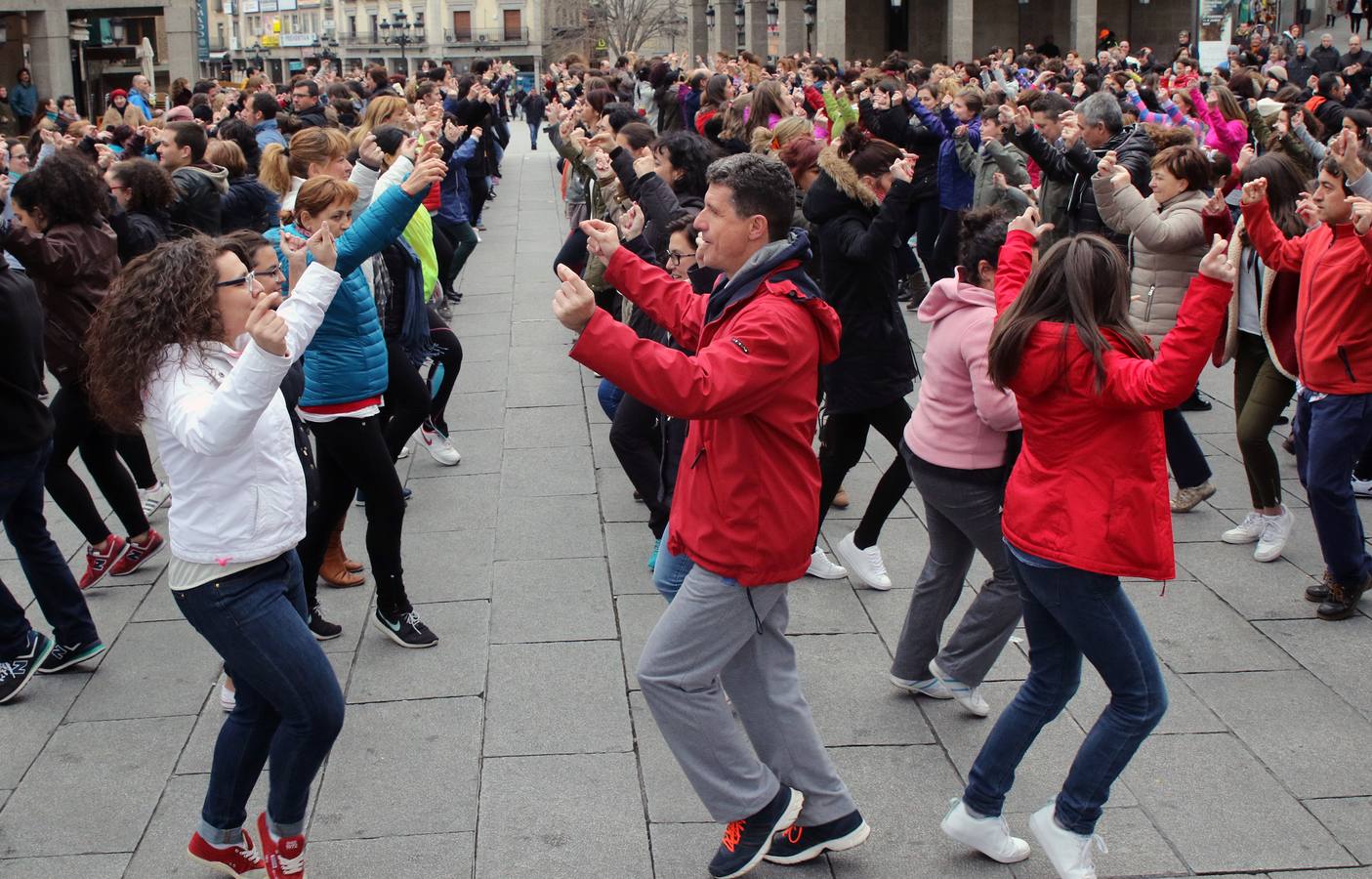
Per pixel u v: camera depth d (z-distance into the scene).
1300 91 11.12
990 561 4.43
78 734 4.65
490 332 10.75
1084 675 4.96
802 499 3.52
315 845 3.97
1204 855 3.89
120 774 4.40
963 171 10.74
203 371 3.42
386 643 5.30
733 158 3.49
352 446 4.95
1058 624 3.70
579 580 5.91
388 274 5.82
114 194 6.24
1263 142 10.19
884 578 5.76
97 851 3.98
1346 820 4.05
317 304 3.56
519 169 22.73
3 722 4.73
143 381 3.40
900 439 5.56
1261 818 4.07
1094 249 3.47
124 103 17.36
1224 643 5.27
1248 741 4.52
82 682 5.04
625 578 5.93
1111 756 3.59
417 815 4.12
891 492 5.61
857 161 5.40
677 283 3.73
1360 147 5.42
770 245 3.44
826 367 5.61
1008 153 9.05
